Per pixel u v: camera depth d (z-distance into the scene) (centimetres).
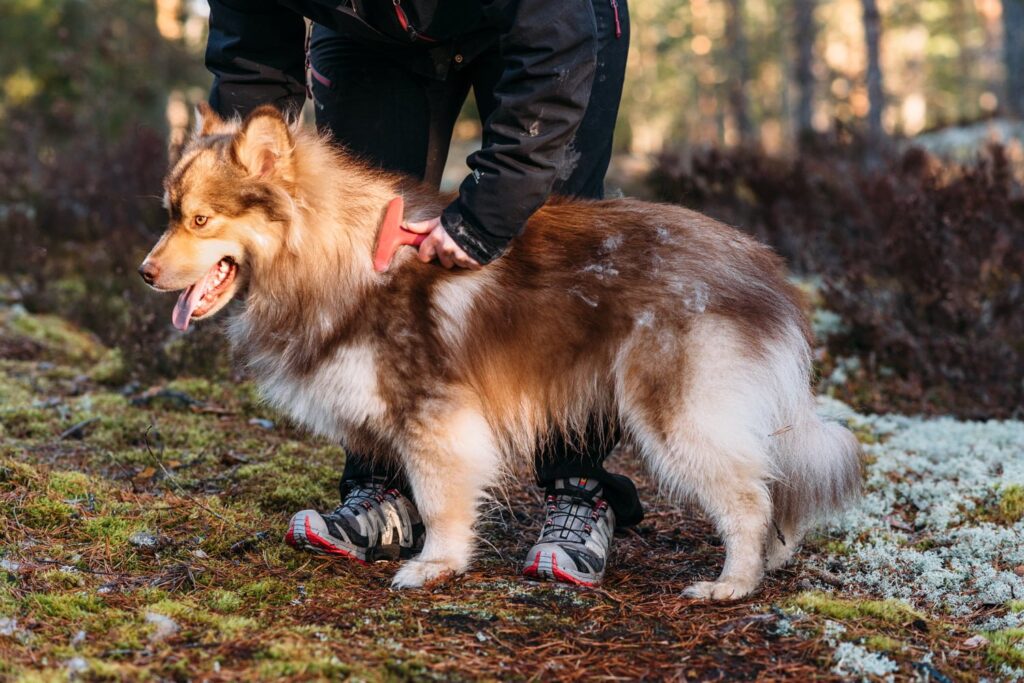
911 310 612
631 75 4538
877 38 1466
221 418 496
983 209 643
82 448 428
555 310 312
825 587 323
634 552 355
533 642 262
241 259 314
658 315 304
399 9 319
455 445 307
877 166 911
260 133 305
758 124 4406
